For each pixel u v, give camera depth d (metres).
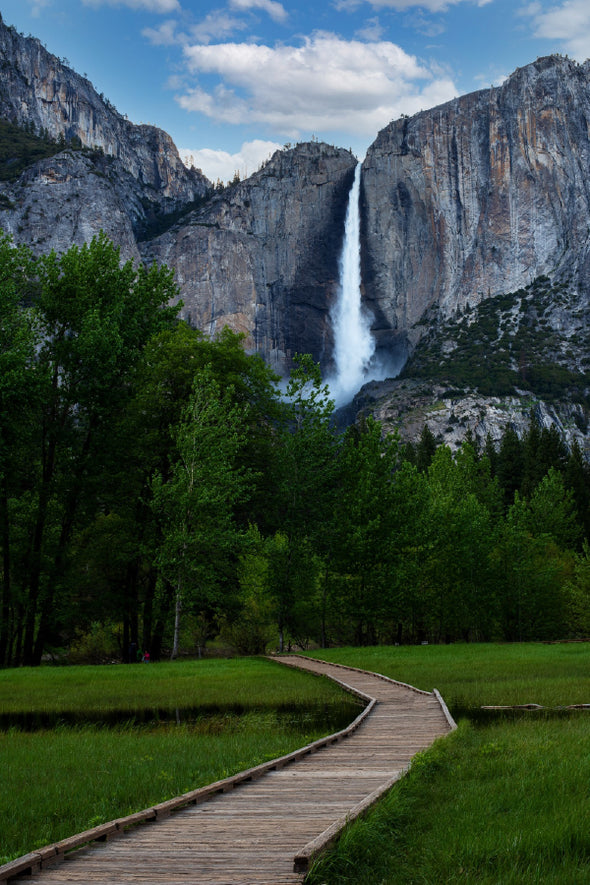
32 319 38.56
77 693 26.67
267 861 7.32
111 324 38.22
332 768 12.57
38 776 12.46
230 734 18.11
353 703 23.36
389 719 18.92
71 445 38.84
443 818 8.74
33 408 37.06
